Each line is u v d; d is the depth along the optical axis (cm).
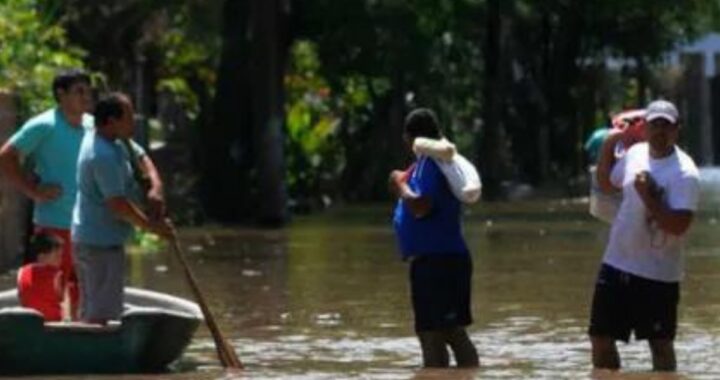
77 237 2728
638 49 11181
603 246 5700
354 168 9388
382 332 3322
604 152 2681
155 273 4700
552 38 11050
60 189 2853
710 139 15225
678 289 2681
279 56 7575
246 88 7506
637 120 2667
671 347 2686
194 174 7481
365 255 5381
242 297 4028
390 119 9375
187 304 2952
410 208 2794
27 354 2670
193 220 7238
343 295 4066
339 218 7862
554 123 11106
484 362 2867
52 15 6281
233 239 6291
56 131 2856
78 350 2680
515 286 4250
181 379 2647
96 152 2708
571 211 8356
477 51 10181
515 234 6462
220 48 7988
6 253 4459
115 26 7806
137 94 8631
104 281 2730
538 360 2888
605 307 2680
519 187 10200
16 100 4522
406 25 7869
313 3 7606
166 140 7775
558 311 3669
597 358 2711
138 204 2756
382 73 8119
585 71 11350
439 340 2806
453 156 2791
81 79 2866
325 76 8506
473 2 8812
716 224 7031
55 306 2855
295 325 3450
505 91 10438
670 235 2627
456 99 9869
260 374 2714
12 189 4447
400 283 4366
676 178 2606
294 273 4709
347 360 2909
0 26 5062
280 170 7412
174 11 8150
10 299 2911
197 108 9250
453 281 2795
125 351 2688
